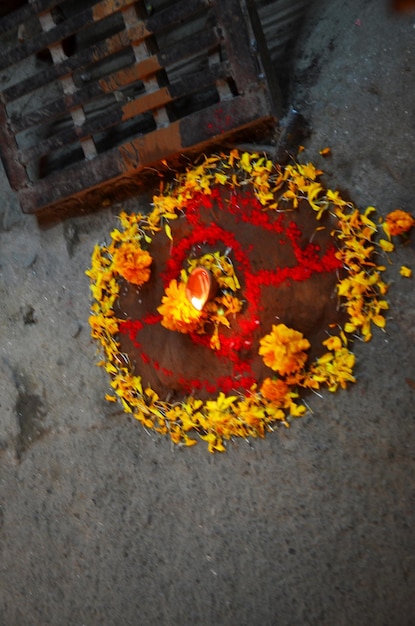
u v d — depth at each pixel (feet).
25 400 3.70
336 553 3.00
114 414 3.48
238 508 3.19
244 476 3.18
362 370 2.96
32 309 3.71
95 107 3.70
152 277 3.38
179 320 3.21
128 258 3.34
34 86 3.49
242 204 3.18
